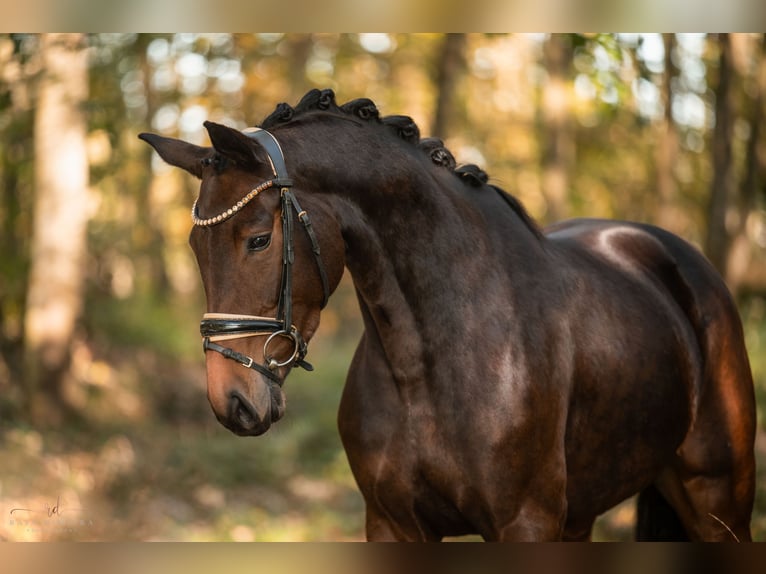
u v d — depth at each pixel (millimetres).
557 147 16844
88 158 13516
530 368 4148
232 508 9789
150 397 13367
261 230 3689
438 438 4129
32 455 9852
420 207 4184
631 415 4672
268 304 3705
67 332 11906
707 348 5305
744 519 5441
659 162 15266
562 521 4320
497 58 20922
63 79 11711
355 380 4445
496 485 4078
